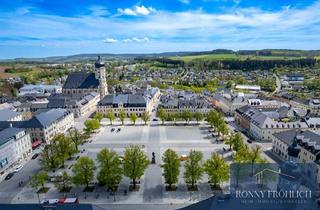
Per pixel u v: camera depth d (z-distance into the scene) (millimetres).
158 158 143000
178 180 116875
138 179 118625
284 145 139875
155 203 99562
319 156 113938
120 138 181250
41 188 112688
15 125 172750
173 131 195500
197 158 110438
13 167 138000
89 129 186000
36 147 166750
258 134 174875
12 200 104875
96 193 107625
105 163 109125
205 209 59000
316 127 167500
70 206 68938
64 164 139000
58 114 198500
